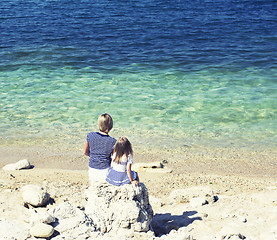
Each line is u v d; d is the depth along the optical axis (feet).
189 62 70.08
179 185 30.22
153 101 50.80
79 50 77.56
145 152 37.37
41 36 88.12
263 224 21.04
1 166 33.76
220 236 18.63
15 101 50.37
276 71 64.34
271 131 42.60
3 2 130.00
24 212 22.03
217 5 130.21
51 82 58.44
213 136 41.42
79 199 25.91
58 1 135.23
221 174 32.91
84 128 42.63
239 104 49.85
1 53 73.97
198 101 50.85
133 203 19.54
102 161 20.54
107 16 110.83
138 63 69.36
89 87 56.29
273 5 130.21
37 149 37.76
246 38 87.92
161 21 104.99
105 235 18.56
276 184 30.07
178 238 17.83
